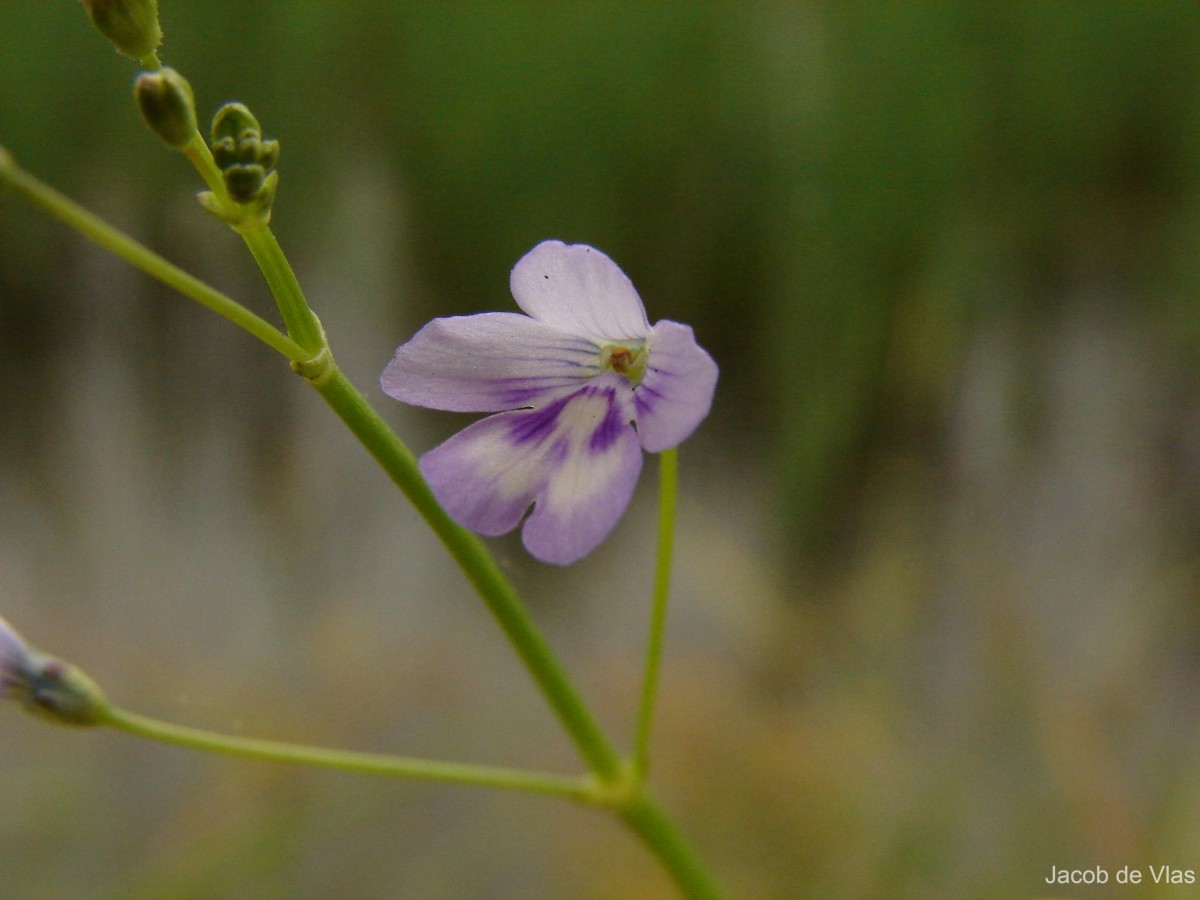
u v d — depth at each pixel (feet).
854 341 1.00
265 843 0.77
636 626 0.93
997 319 1.04
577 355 0.38
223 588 1.00
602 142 1.16
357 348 1.11
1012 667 0.81
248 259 1.17
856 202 1.06
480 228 1.17
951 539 0.91
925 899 0.68
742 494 1.02
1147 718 0.76
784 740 0.80
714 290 1.13
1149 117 1.14
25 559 1.04
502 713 0.86
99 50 1.22
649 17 1.20
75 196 1.22
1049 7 1.15
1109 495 0.92
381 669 0.90
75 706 0.39
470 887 0.74
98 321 1.19
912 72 1.13
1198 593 0.82
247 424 1.12
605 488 0.37
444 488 0.37
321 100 1.21
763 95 1.13
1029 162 1.13
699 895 0.41
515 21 1.22
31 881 0.76
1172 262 1.07
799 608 0.91
